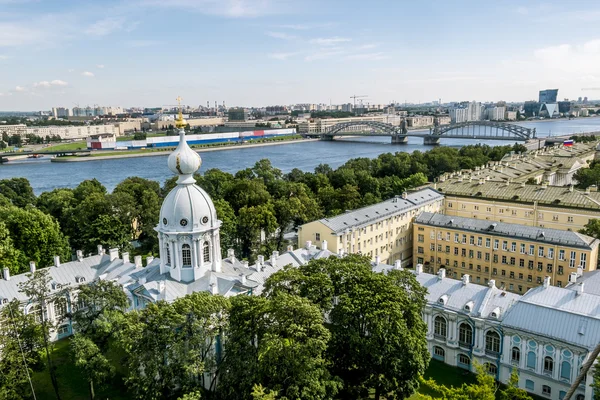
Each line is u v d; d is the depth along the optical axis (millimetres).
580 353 75875
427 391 83562
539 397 81250
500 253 136125
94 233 144750
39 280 82062
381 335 69938
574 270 123562
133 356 66500
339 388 68750
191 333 68562
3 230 119438
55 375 87812
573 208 149375
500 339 85312
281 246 158250
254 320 67625
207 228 89312
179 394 70875
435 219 150625
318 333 64812
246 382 63344
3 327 74875
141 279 90688
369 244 146125
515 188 169750
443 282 97312
